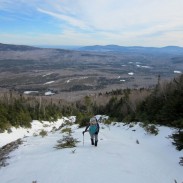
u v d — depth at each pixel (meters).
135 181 9.72
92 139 15.79
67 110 109.62
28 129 59.56
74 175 10.23
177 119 21.05
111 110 67.50
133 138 21.03
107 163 11.66
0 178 11.89
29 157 14.58
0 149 21.67
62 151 14.49
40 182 10.15
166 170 11.56
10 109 66.06
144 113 30.20
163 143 16.80
